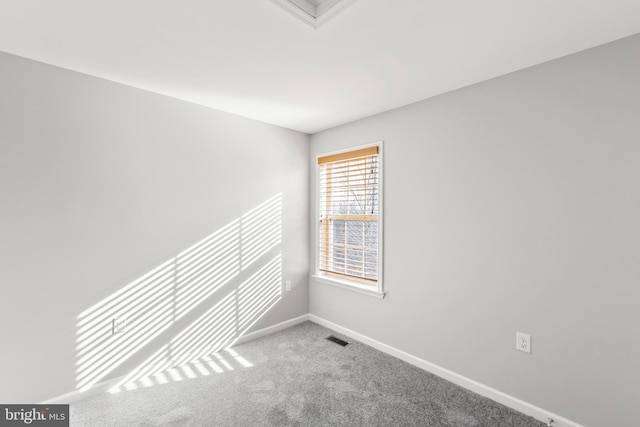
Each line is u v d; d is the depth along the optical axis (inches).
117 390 83.2
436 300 92.8
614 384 62.7
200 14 54.9
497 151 80.0
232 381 87.7
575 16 55.1
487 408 76.4
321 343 113.7
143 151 89.1
